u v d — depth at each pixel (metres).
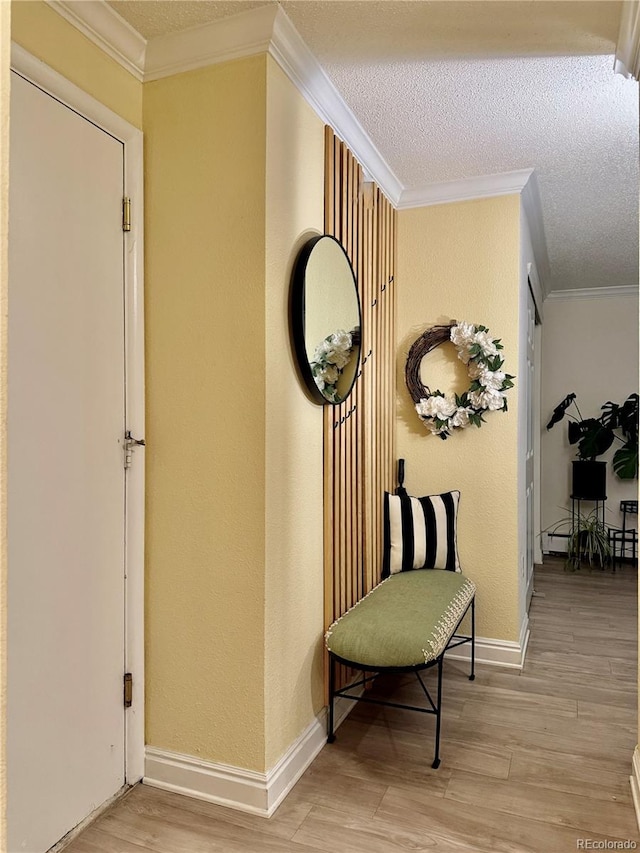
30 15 1.60
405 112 2.38
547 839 1.76
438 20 1.83
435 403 3.13
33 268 1.61
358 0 1.74
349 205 2.55
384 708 2.60
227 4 1.77
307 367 2.09
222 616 1.93
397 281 3.31
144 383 2.03
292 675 2.07
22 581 1.58
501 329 3.11
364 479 2.75
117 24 1.83
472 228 3.16
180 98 1.97
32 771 1.61
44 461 1.65
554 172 2.96
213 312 1.94
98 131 1.83
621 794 1.98
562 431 5.64
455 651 3.18
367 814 1.87
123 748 1.96
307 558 2.19
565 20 1.82
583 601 4.21
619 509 5.49
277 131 1.94
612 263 4.57
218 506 1.94
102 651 1.87
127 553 1.97
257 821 1.83
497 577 3.12
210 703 1.94
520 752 2.24
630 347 5.42
